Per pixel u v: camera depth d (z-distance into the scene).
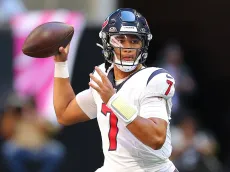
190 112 32.59
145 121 14.33
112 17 15.19
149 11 42.38
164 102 14.98
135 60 15.11
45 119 26.47
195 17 42.81
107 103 14.39
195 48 42.88
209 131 39.03
